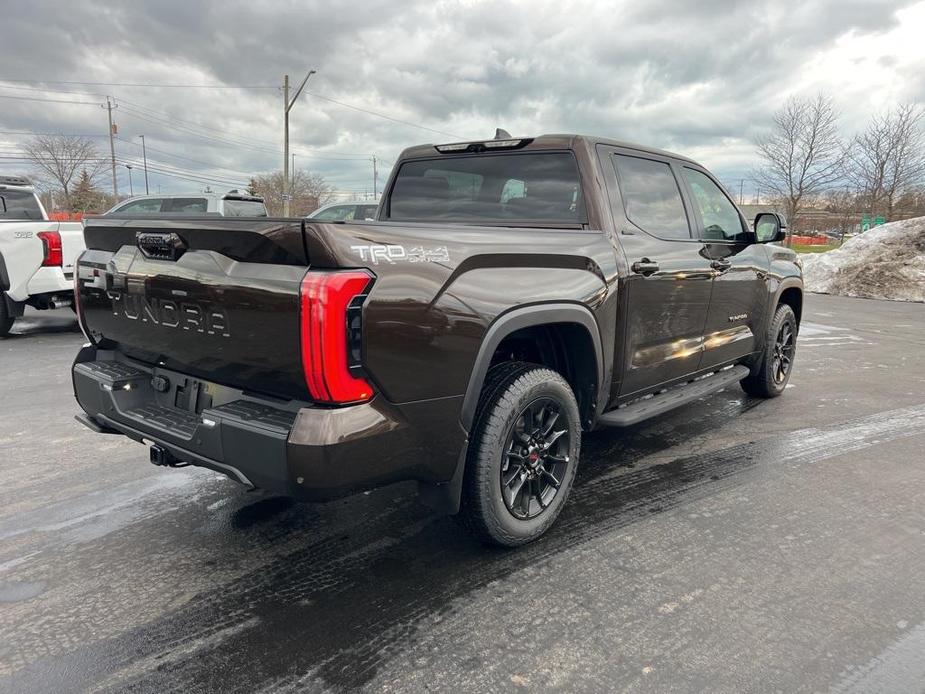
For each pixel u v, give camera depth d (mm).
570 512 3451
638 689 2098
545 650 2295
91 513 3414
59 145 57594
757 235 4703
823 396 5988
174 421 2764
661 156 4137
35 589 2688
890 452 4445
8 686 2100
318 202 62625
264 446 2254
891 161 27875
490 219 3902
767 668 2201
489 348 2639
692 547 3068
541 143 3686
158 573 2816
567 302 3018
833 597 2648
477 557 2957
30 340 8555
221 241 2361
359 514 3400
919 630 2430
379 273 2242
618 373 3523
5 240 7938
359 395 2250
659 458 4301
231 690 2090
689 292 4051
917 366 7465
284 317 2182
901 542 3143
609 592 2674
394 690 2094
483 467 2756
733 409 5516
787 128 26844
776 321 5520
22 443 4531
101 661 2230
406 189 4395
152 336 2809
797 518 3396
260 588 2697
